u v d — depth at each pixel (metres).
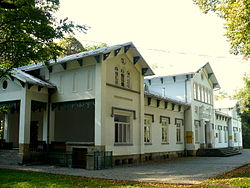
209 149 28.59
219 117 39.28
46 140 18.70
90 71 17.81
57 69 19.39
